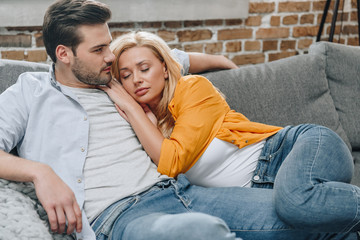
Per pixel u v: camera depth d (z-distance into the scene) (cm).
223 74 178
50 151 127
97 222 118
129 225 107
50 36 131
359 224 112
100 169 127
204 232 92
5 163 115
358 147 196
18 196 112
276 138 143
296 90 183
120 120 139
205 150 137
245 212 120
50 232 111
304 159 122
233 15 266
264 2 277
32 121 129
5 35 226
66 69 135
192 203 126
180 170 132
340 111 194
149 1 242
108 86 143
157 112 151
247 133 143
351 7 310
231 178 140
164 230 96
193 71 178
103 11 131
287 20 288
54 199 108
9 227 100
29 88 134
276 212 118
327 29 304
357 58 197
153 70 142
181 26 261
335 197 111
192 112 136
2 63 151
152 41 143
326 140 128
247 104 175
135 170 129
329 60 193
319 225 111
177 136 133
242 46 280
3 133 123
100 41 131
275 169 140
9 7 216
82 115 132
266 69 184
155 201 121
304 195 112
